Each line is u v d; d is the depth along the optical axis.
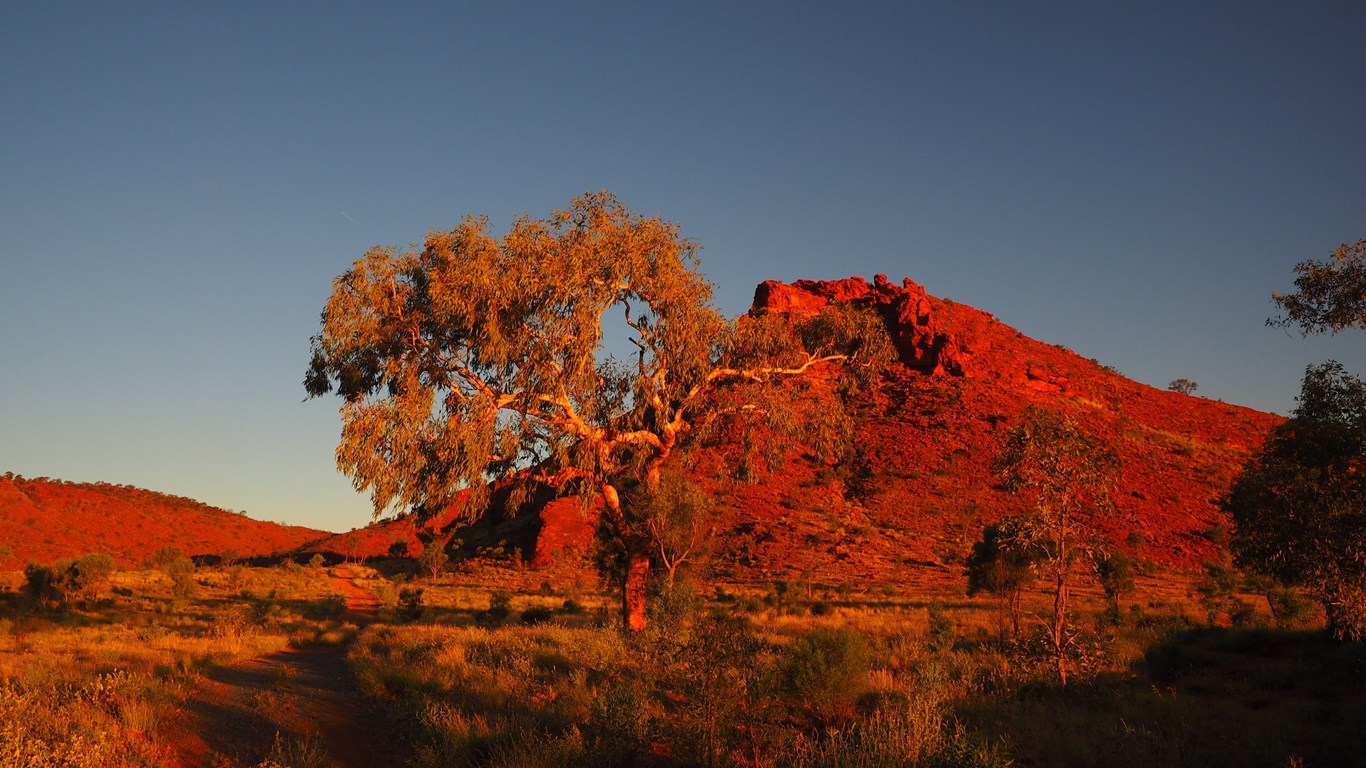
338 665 18.36
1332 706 10.84
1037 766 8.48
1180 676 14.47
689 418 21.53
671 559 23.59
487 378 19.28
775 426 21.02
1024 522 13.16
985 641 20.59
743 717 8.57
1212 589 40.34
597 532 30.05
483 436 17.56
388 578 79.50
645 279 18.81
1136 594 44.28
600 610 35.88
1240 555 14.84
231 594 51.28
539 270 17.91
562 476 19.44
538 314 18.02
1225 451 101.81
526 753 8.10
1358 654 12.96
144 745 8.45
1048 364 122.25
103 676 12.62
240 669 16.97
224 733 9.87
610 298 19.06
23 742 7.24
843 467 88.38
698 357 19.73
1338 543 12.32
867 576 57.22
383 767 9.13
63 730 7.99
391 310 18.33
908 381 109.19
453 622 33.25
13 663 15.28
